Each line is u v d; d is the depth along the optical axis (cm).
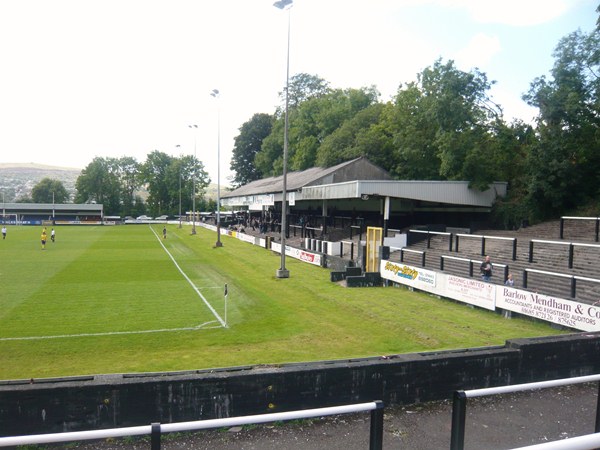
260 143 11250
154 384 727
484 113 3675
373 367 808
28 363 1344
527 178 3384
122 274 3117
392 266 2638
